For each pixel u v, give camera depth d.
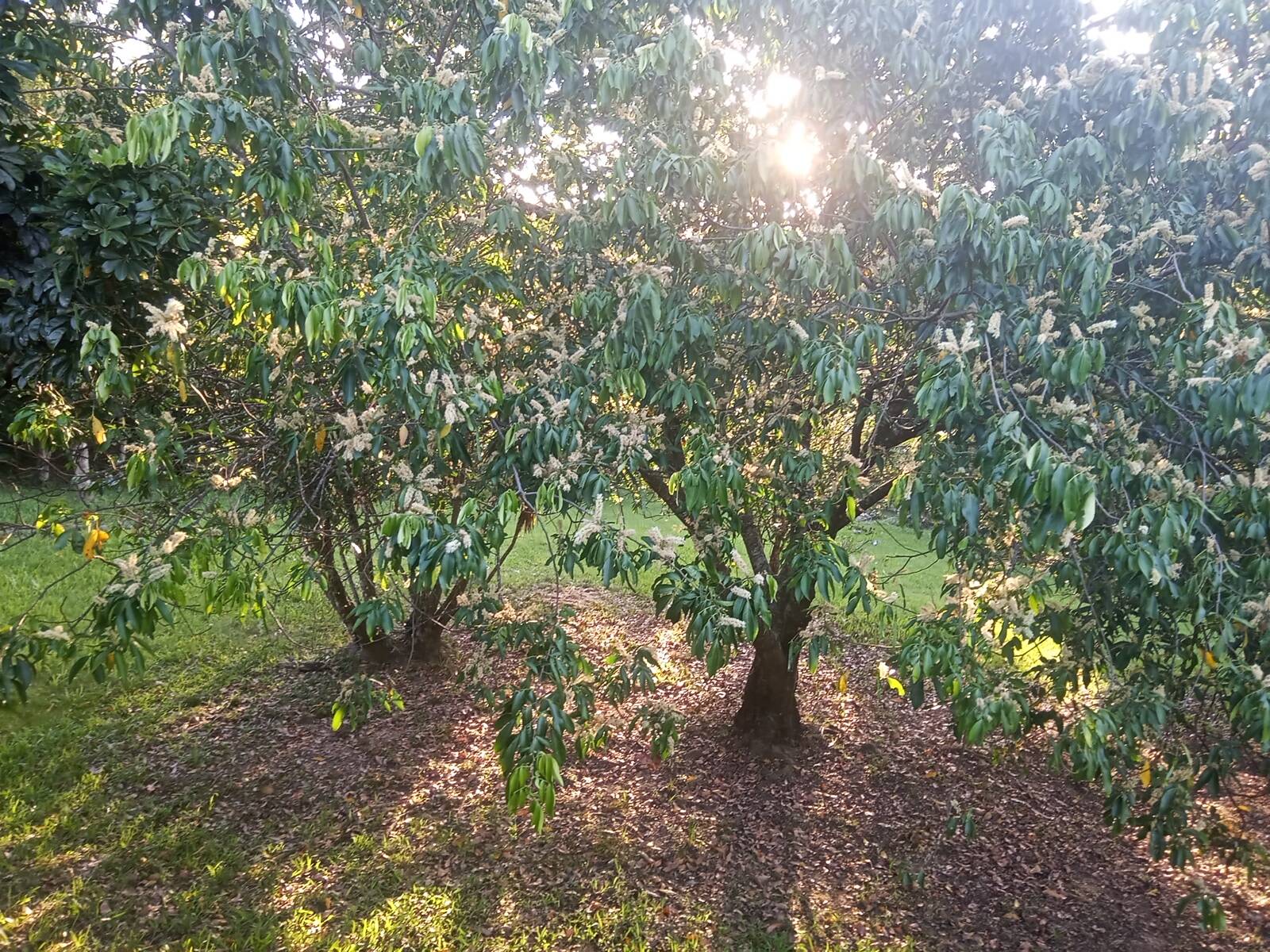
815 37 2.61
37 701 5.03
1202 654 2.25
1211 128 2.30
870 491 3.28
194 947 3.04
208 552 2.25
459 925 3.19
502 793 4.18
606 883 3.47
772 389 3.16
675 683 5.59
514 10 2.68
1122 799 2.40
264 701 5.32
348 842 3.77
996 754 3.34
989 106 2.49
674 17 2.63
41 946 3.02
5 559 7.11
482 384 2.36
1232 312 2.08
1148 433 2.39
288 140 2.42
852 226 2.78
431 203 2.96
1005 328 2.29
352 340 2.23
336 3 2.82
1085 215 2.52
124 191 2.71
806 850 3.75
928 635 2.32
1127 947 3.12
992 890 3.47
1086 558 2.25
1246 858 2.78
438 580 2.06
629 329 2.55
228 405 3.02
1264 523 2.03
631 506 3.45
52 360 2.80
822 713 5.11
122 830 3.81
